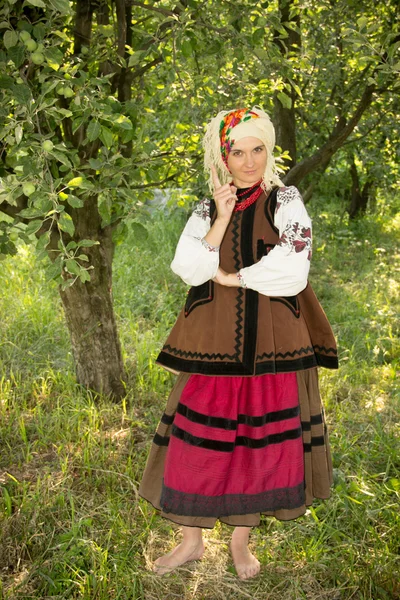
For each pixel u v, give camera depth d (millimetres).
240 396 2191
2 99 2373
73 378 3775
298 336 2203
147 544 2502
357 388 3879
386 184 8641
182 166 3748
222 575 2371
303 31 5418
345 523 2604
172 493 2242
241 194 2230
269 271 2111
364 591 2266
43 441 3174
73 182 2293
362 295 5754
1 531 2500
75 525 2490
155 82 4047
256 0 3262
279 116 5605
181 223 7621
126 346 4332
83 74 2441
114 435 3297
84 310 3561
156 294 5477
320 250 7492
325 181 9406
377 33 4727
